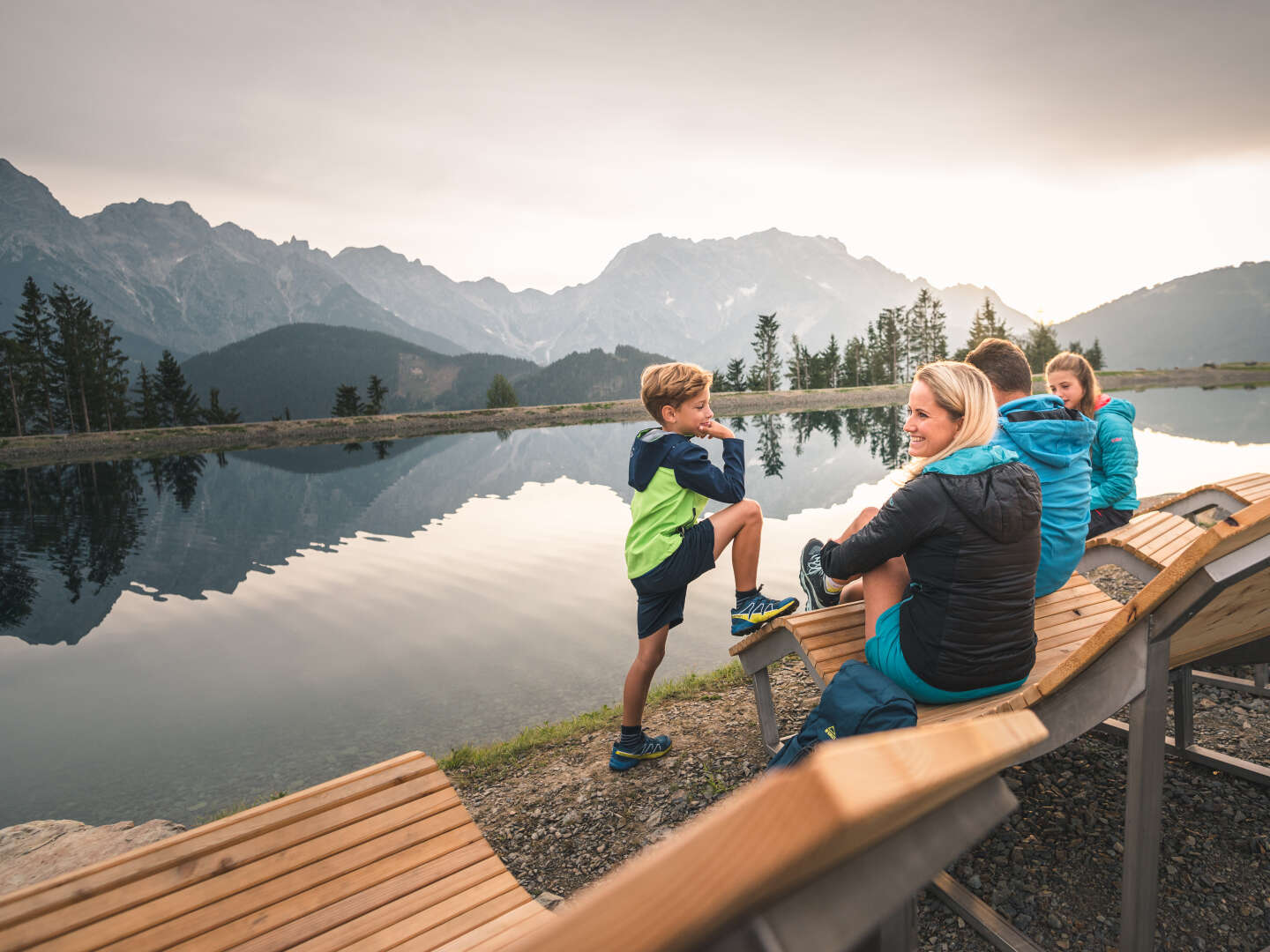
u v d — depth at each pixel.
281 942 1.36
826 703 2.08
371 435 82.56
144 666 9.51
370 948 1.40
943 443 2.33
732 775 3.18
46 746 7.05
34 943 1.21
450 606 10.30
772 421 56.75
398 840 1.59
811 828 0.32
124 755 6.69
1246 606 1.77
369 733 6.41
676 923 0.32
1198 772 2.70
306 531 19.58
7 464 60.50
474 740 5.89
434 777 1.74
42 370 87.69
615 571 11.69
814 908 0.42
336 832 1.54
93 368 89.19
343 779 1.63
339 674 8.03
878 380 125.25
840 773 0.34
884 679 2.07
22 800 5.97
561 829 2.98
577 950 0.30
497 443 54.06
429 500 24.12
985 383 2.29
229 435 82.19
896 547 2.11
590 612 9.32
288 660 8.81
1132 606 1.50
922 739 0.46
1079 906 2.07
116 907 1.28
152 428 93.94
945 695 2.14
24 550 19.91
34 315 87.25
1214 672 3.55
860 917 0.45
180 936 1.30
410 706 6.86
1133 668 1.56
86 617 12.48
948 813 0.58
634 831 2.89
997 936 1.97
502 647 8.18
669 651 6.82
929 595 2.11
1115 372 115.88
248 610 11.80
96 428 89.62
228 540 19.20
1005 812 0.66
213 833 1.43
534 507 20.33
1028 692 1.72
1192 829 2.37
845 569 2.28
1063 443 2.74
